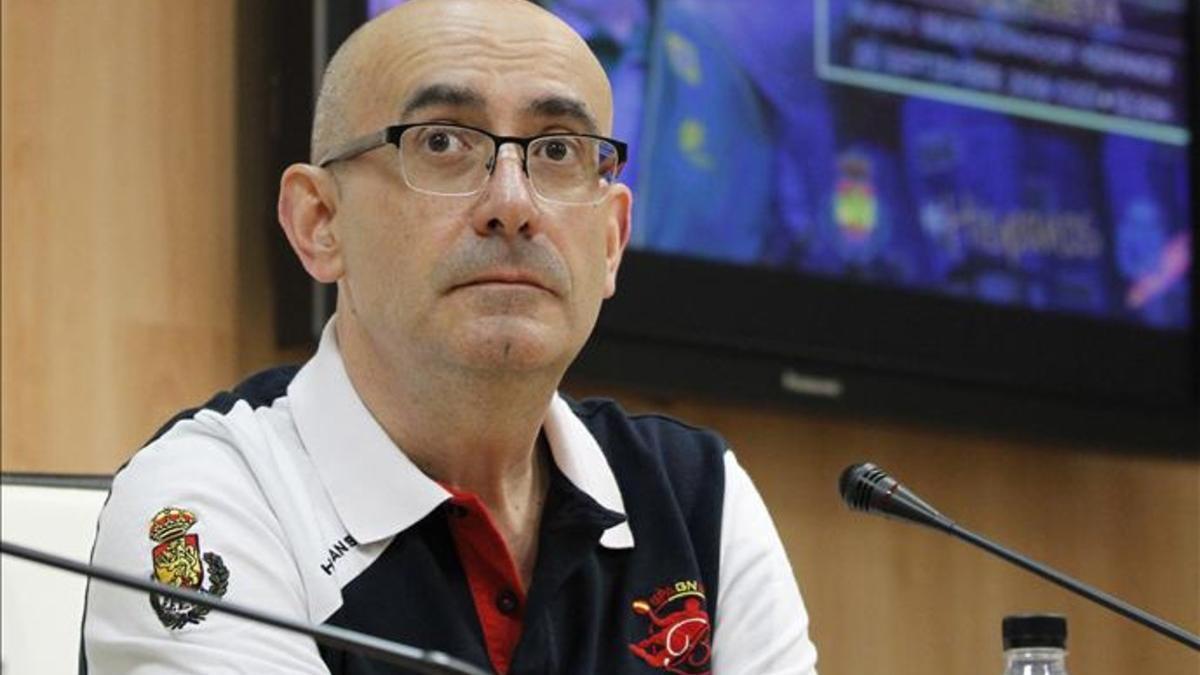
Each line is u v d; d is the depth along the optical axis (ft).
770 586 14.70
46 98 22.75
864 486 14.20
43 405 22.30
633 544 14.28
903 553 27.58
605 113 14.03
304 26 22.71
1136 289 28.27
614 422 15.12
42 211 22.57
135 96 23.13
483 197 13.43
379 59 13.83
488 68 13.66
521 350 13.28
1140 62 28.66
